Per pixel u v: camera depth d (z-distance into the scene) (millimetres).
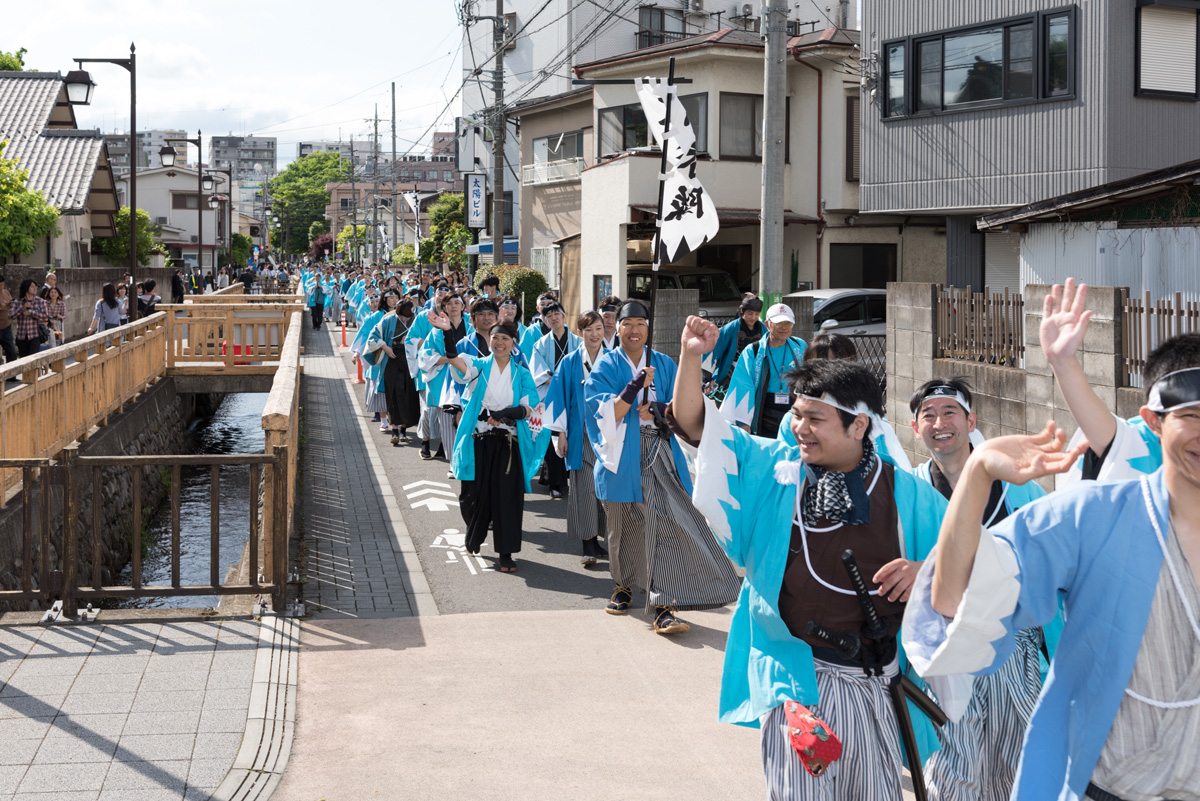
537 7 41844
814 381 3238
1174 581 2391
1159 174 12523
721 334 9312
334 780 4527
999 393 10781
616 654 6160
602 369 6773
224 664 5719
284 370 9609
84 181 32875
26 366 8906
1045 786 2512
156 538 12664
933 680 3340
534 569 8125
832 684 3240
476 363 8125
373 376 14828
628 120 26188
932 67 18266
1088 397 3031
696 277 23062
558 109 31203
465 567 8125
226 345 18469
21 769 4473
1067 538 2492
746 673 3504
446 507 10258
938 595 2582
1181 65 16406
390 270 51750
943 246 23938
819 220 23625
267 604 6738
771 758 3293
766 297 12734
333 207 131375
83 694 5281
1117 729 2451
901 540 3266
